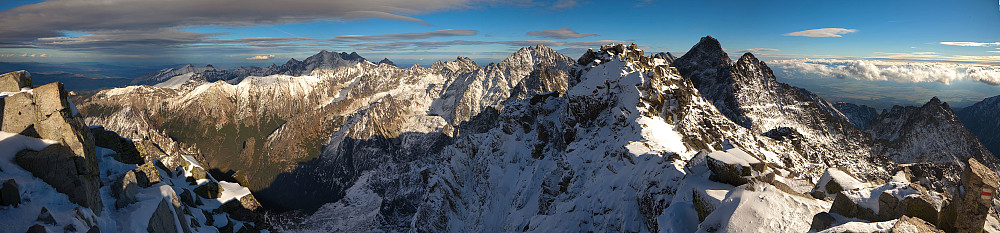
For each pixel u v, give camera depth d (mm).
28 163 21109
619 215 42781
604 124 70875
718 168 27234
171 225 31406
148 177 35406
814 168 68750
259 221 51094
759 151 64375
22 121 22250
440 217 103188
